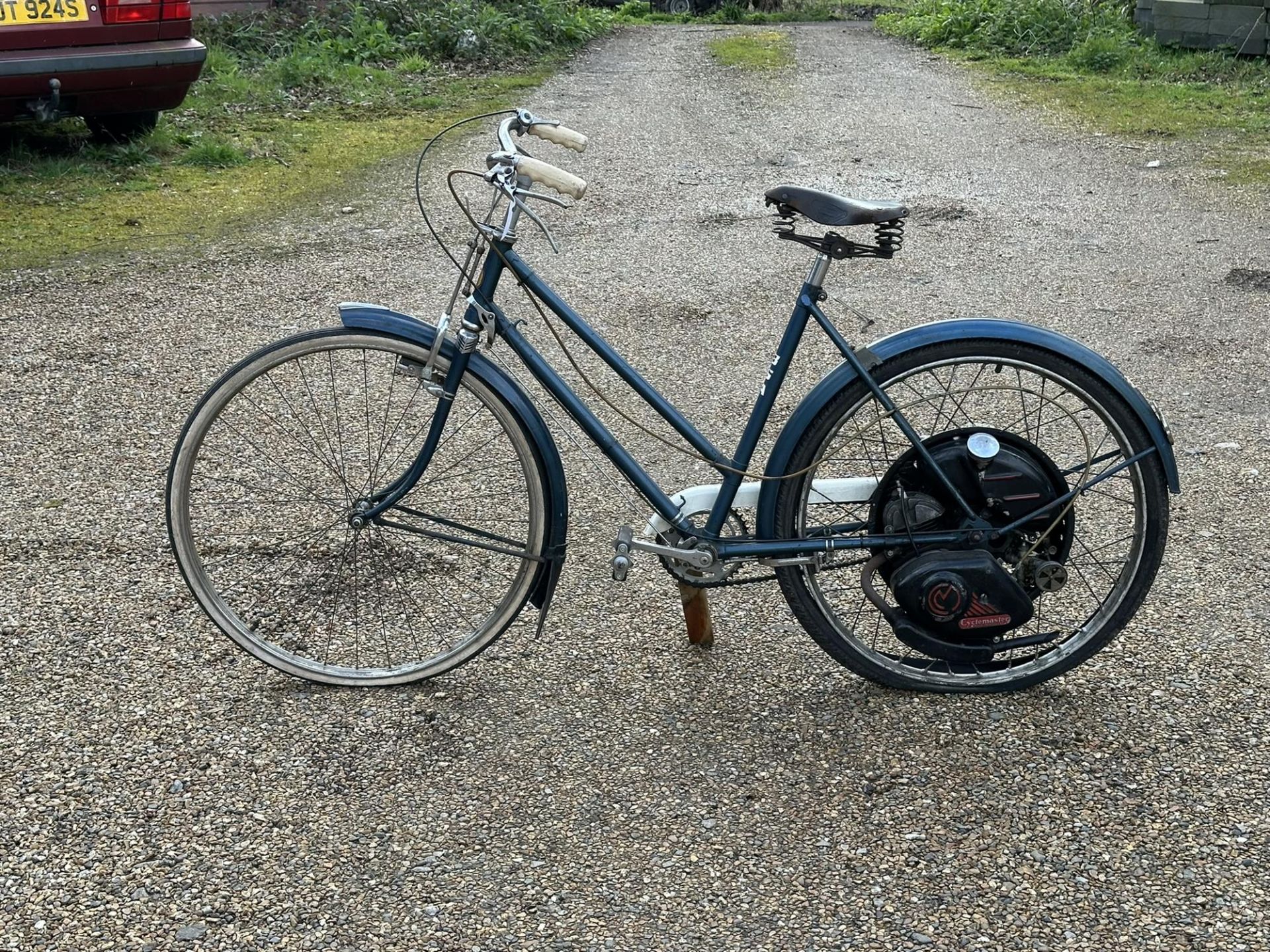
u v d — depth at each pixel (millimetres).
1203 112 10672
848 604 3498
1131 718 3031
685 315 5871
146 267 6562
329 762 2914
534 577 3137
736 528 3229
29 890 2508
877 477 3316
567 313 3006
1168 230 7227
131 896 2498
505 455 4301
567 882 2547
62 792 2789
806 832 2680
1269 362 5254
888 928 2418
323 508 4016
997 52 15039
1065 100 11547
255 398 4875
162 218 7496
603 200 7984
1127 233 7188
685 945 2389
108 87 8242
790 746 2957
